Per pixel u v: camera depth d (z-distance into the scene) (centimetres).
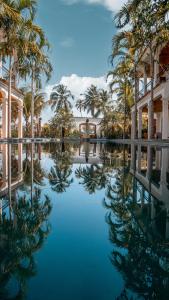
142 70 2106
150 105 1661
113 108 3934
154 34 786
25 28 1496
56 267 160
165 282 145
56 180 458
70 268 158
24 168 603
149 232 222
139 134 2081
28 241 198
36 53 1673
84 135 4266
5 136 1675
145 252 183
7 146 1357
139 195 353
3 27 1404
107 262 167
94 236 212
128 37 1869
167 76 1511
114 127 3503
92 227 233
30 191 374
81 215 268
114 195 353
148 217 263
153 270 156
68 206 300
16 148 1248
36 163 705
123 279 145
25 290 133
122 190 383
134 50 1716
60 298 128
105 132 3912
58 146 1711
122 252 183
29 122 3067
